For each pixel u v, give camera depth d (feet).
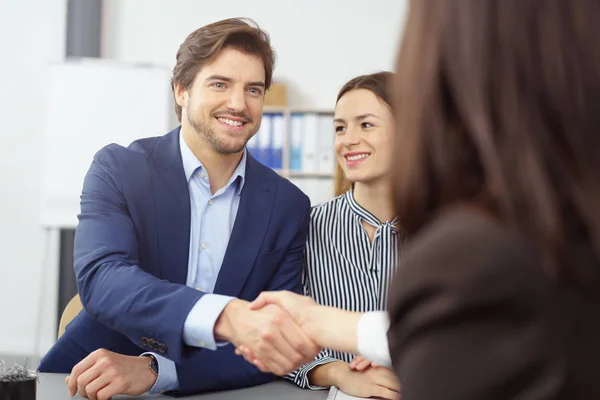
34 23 16.55
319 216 6.59
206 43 5.58
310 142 15.34
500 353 1.52
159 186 5.61
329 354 6.20
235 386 5.39
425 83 1.78
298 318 4.27
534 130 1.62
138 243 5.46
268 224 5.86
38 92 16.56
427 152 1.79
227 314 4.42
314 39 16.60
